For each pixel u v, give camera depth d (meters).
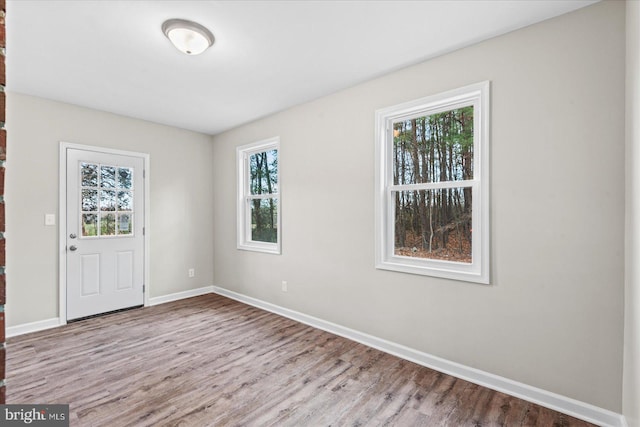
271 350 2.70
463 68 2.26
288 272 3.54
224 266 4.47
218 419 1.81
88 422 1.77
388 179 2.76
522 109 2.02
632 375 1.54
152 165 4.03
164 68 2.57
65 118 3.33
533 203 1.98
